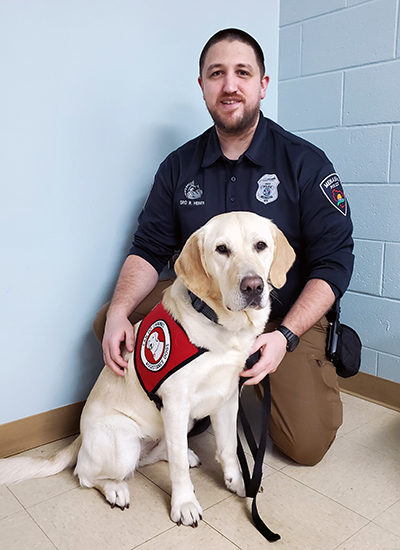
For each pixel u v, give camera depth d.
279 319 1.84
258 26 2.31
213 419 1.54
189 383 1.36
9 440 1.83
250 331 1.41
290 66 2.37
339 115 2.20
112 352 1.53
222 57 1.64
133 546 1.32
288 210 1.75
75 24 1.76
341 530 1.37
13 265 1.75
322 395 1.68
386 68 2.00
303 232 1.76
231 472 1.54
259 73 1.71
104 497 1.55
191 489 1.43
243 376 1.44
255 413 2.08
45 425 1.91
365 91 2.08
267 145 1.81
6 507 1.51
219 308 1.33
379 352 2.17
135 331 1.58
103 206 1.96
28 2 1.64
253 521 1.40
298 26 2.30
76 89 1.80
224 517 1.43
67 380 1.96
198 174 1.83
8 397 1.82
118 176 1.98
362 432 1.92
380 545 1.31
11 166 1.69
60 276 1.88
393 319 2.11
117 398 1.50
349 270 1.68
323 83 2.23
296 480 1.61
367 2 2.02
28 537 1.37
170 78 2.07
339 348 1.75
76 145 1.84
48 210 1.81
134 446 1.49
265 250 1.33
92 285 1.98
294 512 1.45
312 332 1.81
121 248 2.05
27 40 1.66
